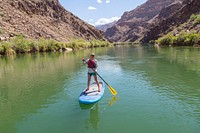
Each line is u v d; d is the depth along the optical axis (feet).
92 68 44.24
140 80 60.39
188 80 58.34
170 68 78.38
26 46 206.49
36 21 356.18
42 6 446.19
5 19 278.67
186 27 365.40
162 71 72.90
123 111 37.52
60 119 35.29
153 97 44.65
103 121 33.94
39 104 42.88
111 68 84.58
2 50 175.42
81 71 78.69
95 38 554.05
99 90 45.11
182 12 520.42
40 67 94.07
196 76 62.85
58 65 99.19
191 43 246.06
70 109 39.45
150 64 91.97
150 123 32.76
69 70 82.17
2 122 35.06
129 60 112.68
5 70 88.38
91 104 40.45
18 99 46.73
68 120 34.83
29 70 86.12
